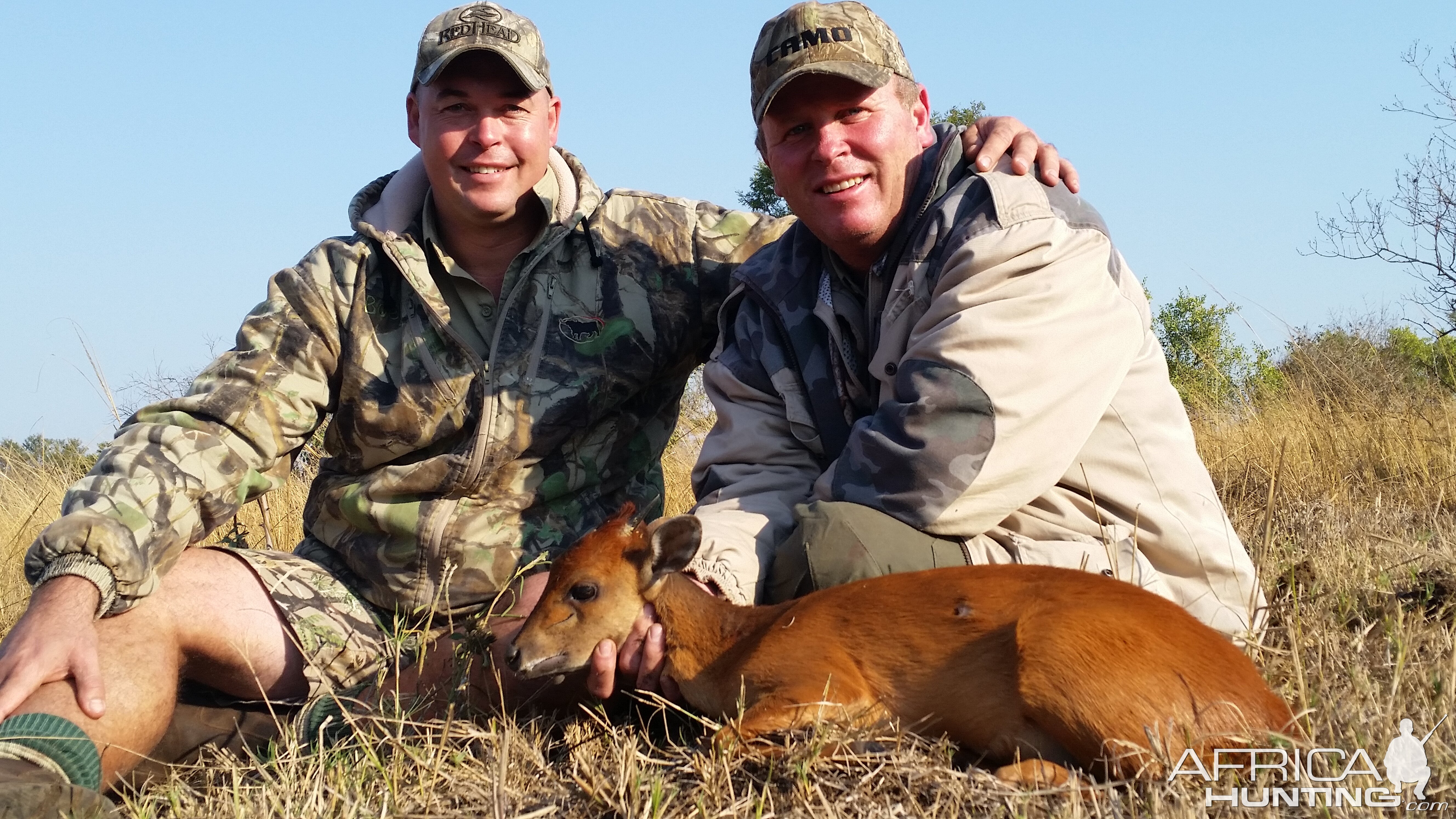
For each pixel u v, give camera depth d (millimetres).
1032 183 2160
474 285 2406
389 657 2248
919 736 1919
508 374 2355
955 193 2186
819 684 1956
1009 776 1829
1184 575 2146
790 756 1880
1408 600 2219
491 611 2236
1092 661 1827
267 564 2277
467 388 2355
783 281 2332
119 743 2041
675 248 2488
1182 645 1827
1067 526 2143
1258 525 2746
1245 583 2148
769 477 2297
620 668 2141
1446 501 3025
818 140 2191
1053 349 2074
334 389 2398
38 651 2000
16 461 3791
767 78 2199
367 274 2393
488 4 2369
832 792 1839
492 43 2295
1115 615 1850
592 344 2400
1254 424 3756
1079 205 2182
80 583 2070
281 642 2242
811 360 2295
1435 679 1907
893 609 1971
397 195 2430
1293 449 3428
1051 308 2084
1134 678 1813
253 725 2236
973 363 2068
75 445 3885
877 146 2189
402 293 2395
